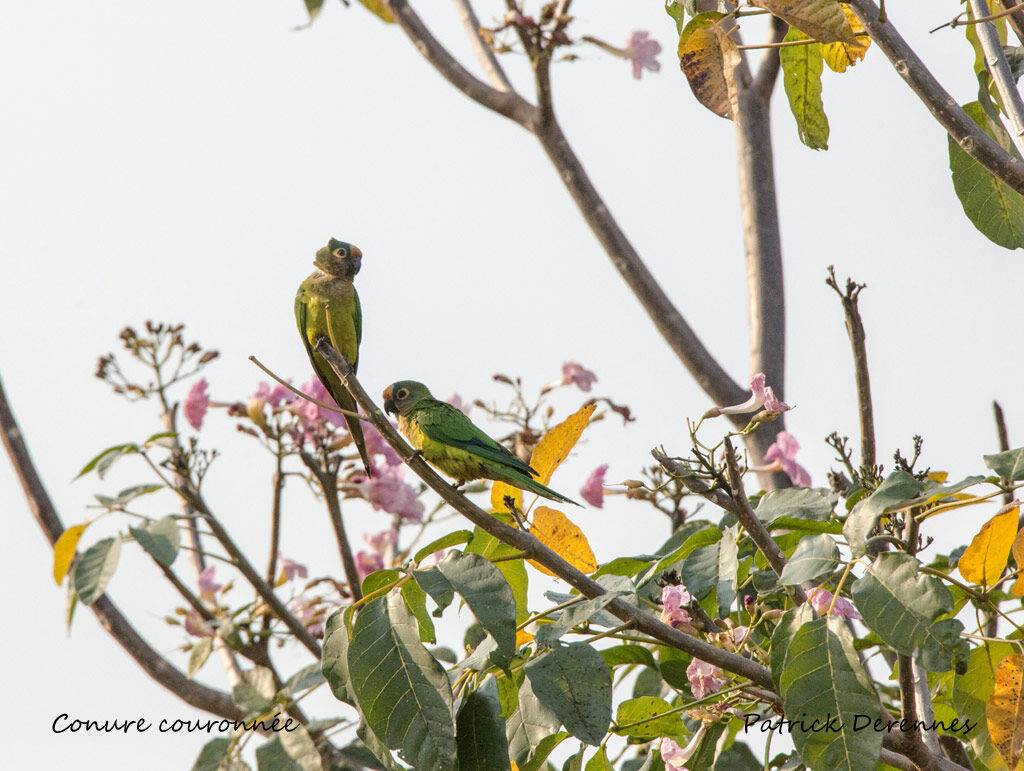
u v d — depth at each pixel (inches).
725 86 337.1
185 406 526.3
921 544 339.6
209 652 470.0
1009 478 283.1
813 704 267.7
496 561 307.4
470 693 306.2
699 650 309.6
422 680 285.4
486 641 321.7
